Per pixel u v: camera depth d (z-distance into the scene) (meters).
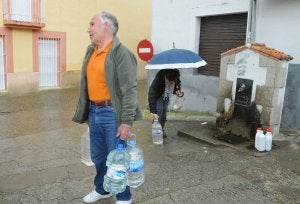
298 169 4.55
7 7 12.64
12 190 4.12
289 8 6.36
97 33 3.12
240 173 4.46
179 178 4.34
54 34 14.29
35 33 13.66
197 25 8.48
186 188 4.04
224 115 6.25
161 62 5.65
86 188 4.12
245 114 5.89
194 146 5.74
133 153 3.30
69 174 4.62
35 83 13.98
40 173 4.68
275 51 5.55
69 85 15.18
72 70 15.17
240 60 5.93
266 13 6.79
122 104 3.10
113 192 3.21
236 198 3.79
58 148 5.97
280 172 4.46
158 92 5.91
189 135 6.18
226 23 7.89
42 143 6.34
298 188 4.02
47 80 14.52
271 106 5.54
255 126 5.76
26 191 4.08
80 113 3.48
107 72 3.10
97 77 3.18
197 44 8.58
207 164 4.81
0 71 13.03
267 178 4.29
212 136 6.04
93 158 3.52
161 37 9.48
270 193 3.89
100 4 15.85
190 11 8.55
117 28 3.20
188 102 8.85
